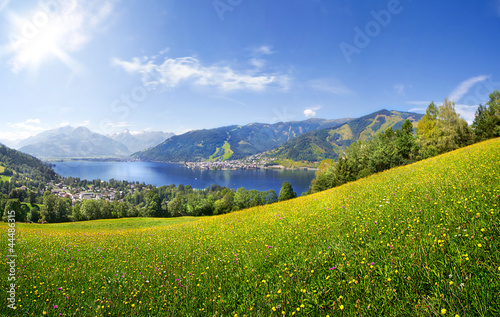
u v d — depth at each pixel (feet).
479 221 13.09
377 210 22.58
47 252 32.07
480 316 8.04
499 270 9.01
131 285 18.20
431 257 11.41
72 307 15.33
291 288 13.05
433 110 177.47
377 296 10.22
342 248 15.98
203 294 15.12
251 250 21.89
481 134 147.95
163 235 46.03
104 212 280.51
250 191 299.99
